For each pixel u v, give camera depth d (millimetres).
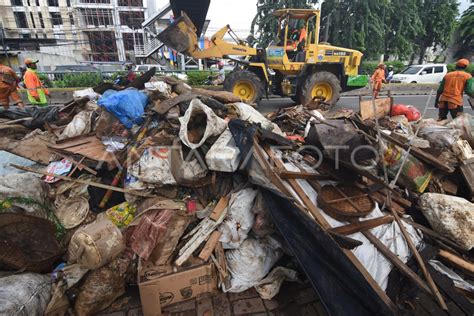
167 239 2145
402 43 21906
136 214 2418
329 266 1855
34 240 2010
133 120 3045
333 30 21297
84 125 3166
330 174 2381
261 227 2217
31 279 1852
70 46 24125
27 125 3637
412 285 1888
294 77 8070
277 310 2082
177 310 2068
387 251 1988
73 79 10250
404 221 2283
